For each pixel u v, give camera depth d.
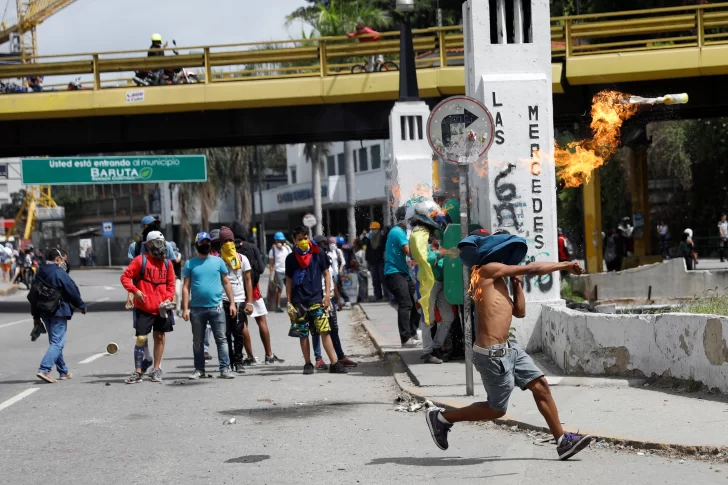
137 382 14.22
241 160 75.19
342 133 31.77
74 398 12.83
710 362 10.18
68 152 36.12
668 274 19.80
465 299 11.39
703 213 52.97
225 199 85.69
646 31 27.23
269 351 16.45
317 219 59.66
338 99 29.70
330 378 14.21
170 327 14.43
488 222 14.27
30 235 93.56
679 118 32.06
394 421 10.47
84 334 23.77
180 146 35.44
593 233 29.88
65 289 14.69
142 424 10.73
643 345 11.41
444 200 15.77
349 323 24.70
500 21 14.45
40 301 14.55
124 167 42.44
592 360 12.10
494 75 14.22
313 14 55.84
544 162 14.24
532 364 8.06
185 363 16.81
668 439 8.28
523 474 7.63
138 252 16.30
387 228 31.20
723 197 51.97
